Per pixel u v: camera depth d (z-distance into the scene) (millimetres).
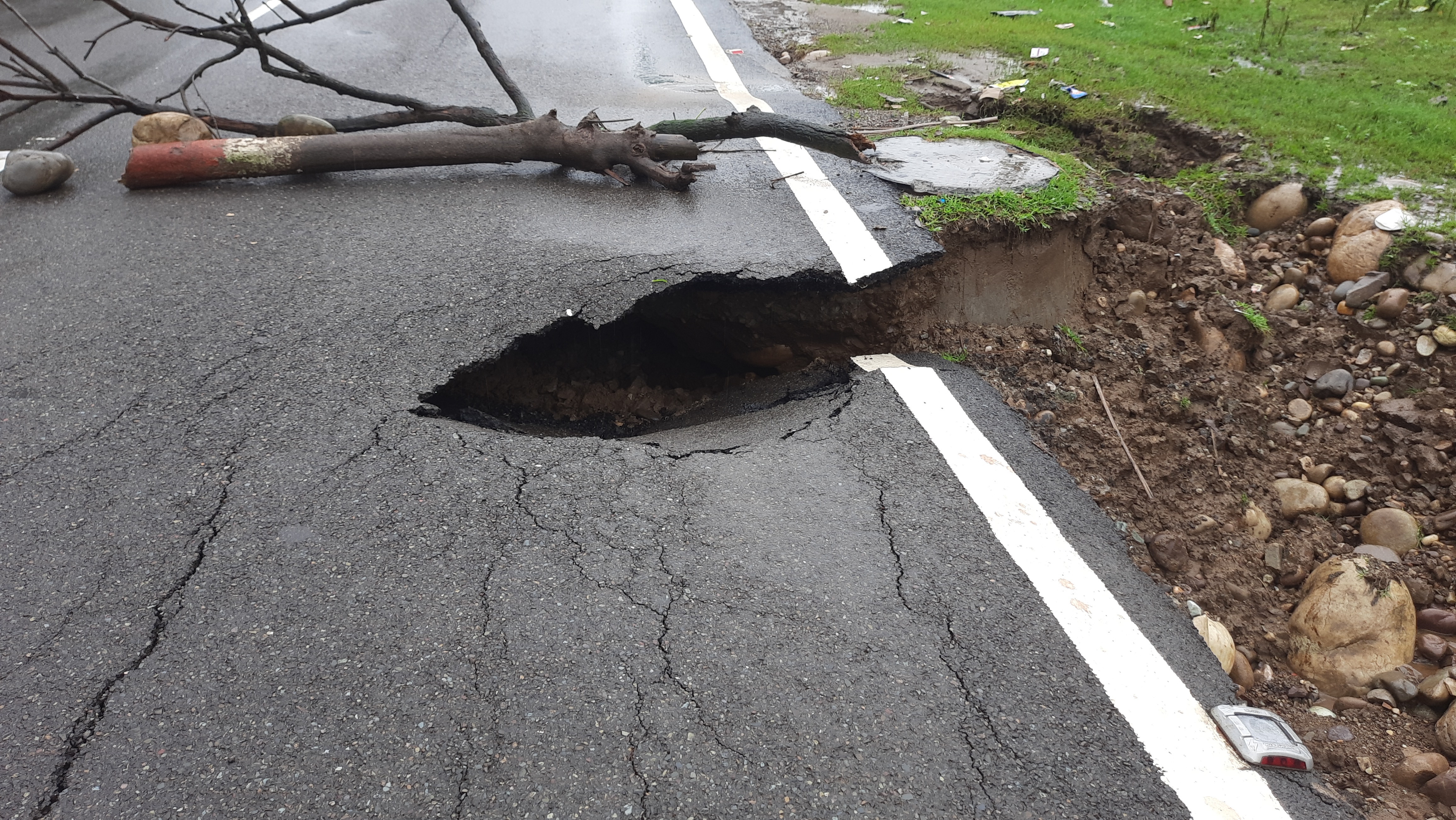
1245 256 5207
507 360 4152
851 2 9766
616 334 4570
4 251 4344
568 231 4637
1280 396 4449
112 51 7621
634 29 8789
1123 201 5098
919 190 5062
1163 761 2422
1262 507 3867
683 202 5043
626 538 2959
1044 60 7430
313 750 2268
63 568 2727
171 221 4617
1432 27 7902
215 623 2580
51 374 3504
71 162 5074
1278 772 2447
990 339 4523
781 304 4410
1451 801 2590
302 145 4965
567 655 2543
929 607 2809
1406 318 4480
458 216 4762
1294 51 7422
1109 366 4457
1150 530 3574
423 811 2146
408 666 2482
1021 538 3148
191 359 3598
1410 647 3166
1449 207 4855
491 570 2793
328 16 5570
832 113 6598
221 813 2129
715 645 2607
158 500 2971
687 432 3834
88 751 2252
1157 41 7879
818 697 2480
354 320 3859
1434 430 4043
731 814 2180
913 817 2207
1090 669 2670
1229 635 3076
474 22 5699
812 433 3633
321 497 3016
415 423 3361
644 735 2346
